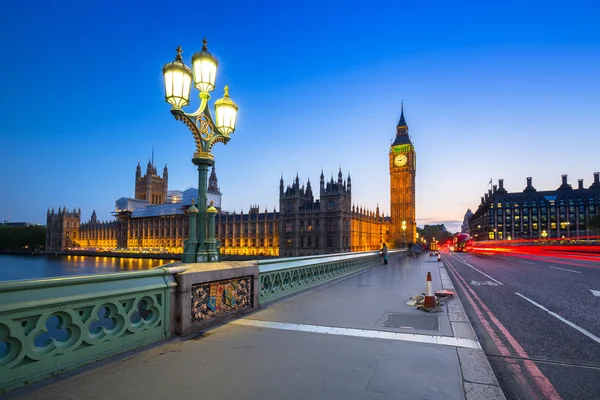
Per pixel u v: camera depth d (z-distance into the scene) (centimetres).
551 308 1068
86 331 517
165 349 598
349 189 12081
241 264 898
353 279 1778
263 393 433
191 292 713
